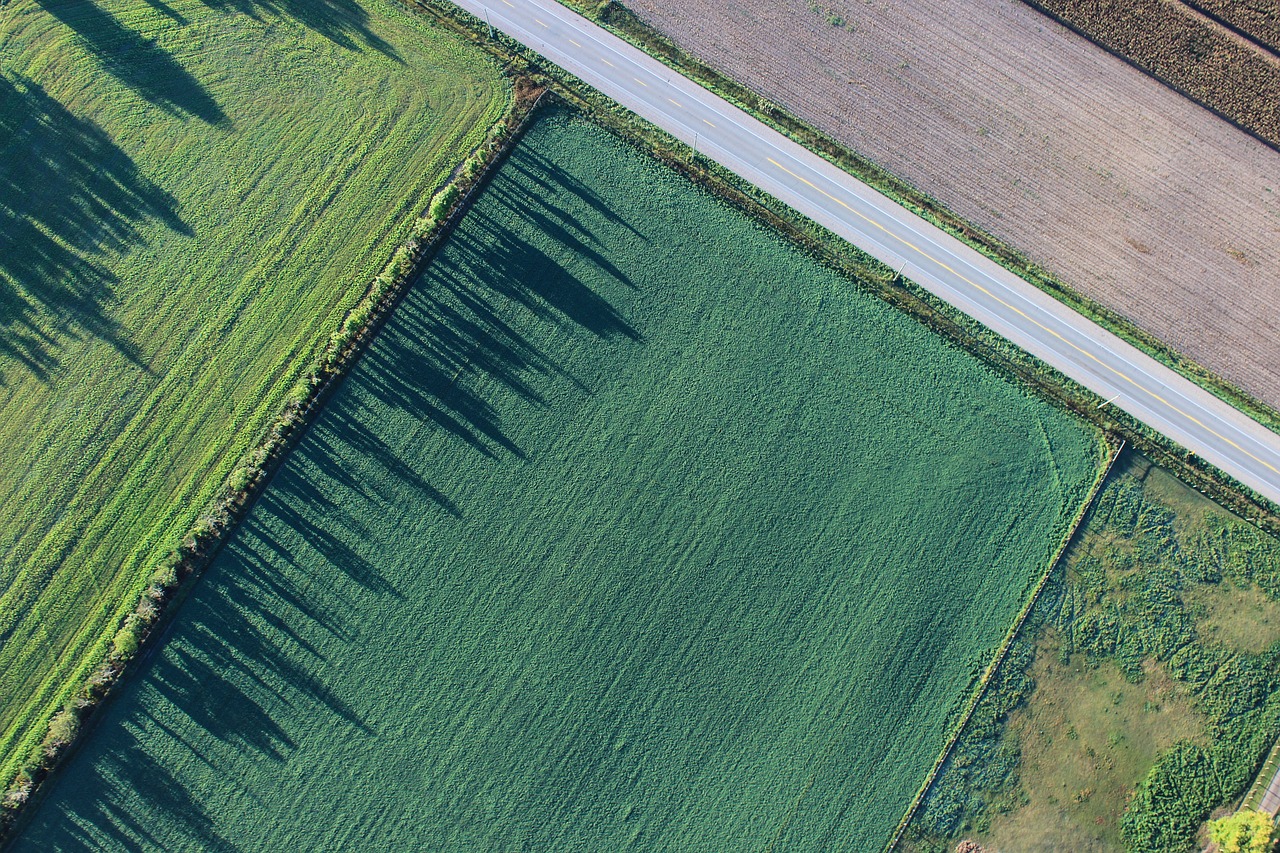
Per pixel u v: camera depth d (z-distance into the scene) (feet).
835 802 142.10
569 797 141.59
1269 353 152.66
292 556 144.05
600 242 153.48
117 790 137.80
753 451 149.07
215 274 151.74
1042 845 141.28
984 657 144.77
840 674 144.46
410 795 140.56
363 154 155.53
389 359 149.07
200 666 140.87
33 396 148.05
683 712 143.64
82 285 150.92
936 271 153.99
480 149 153.38
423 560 145.07
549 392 149.59
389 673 142.61
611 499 147.43
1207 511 147.54
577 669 143.95
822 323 151.94
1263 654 144.15
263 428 147.84
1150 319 153.79
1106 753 142.72
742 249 153.69
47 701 139.44
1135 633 145.18
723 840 141.28
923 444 149.28
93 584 142.92
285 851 138.82
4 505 144.77
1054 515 147.54
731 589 146.20
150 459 146.61
